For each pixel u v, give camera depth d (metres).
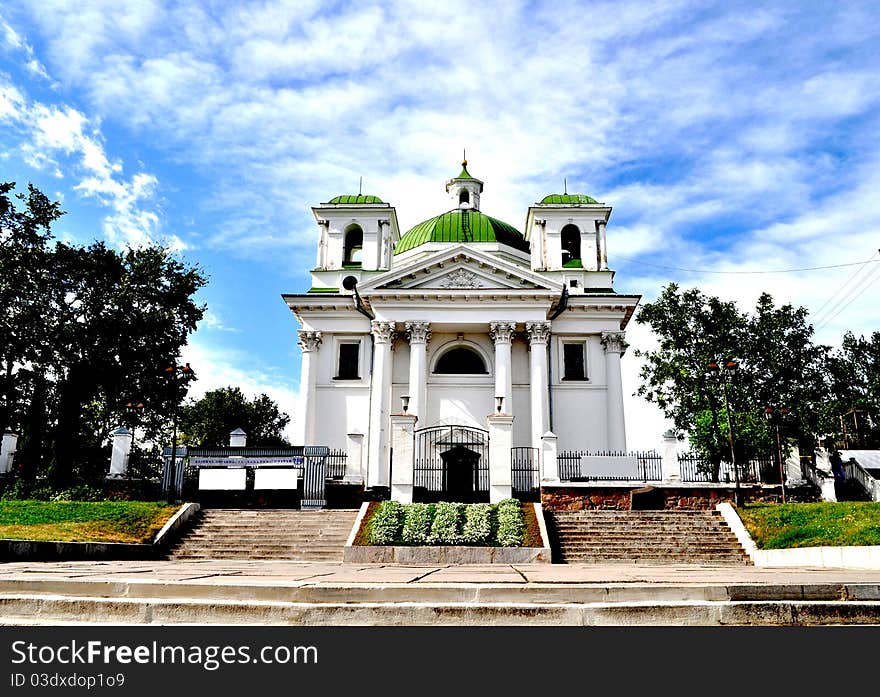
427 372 34.91
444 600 6.36
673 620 5.93
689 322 37.84
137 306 35.25
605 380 35.09
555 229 39.44
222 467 24.73
